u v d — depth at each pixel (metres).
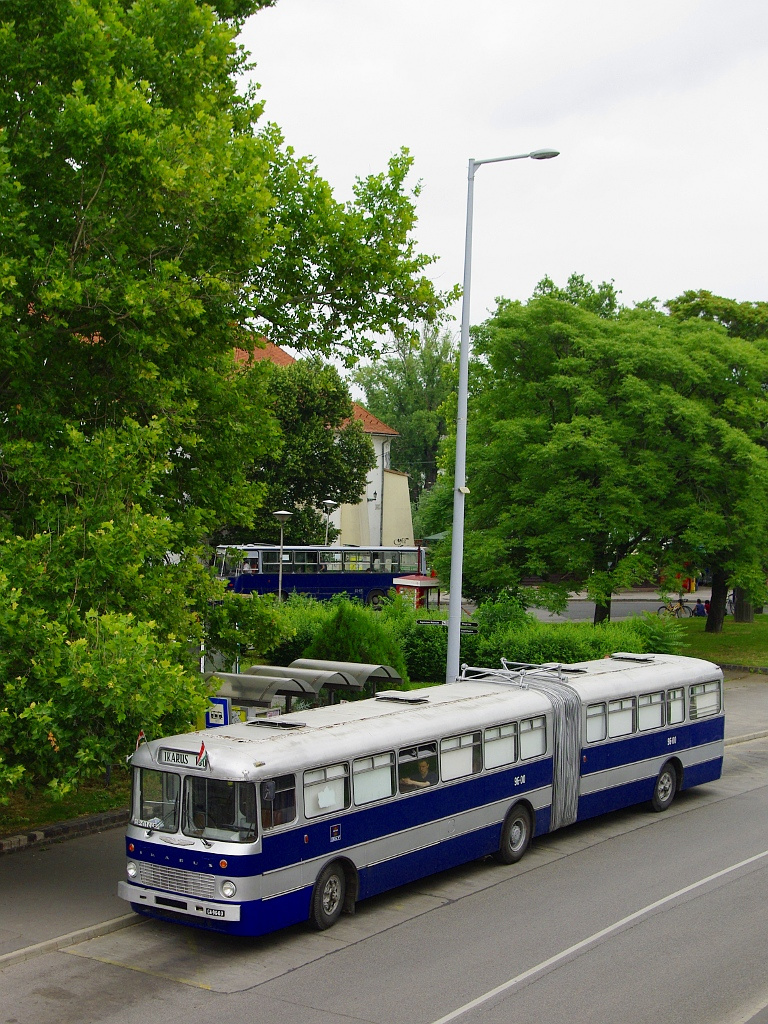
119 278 13.12
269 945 11.29
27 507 13.34
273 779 11.20
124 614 12.54
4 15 14.05
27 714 10.77
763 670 34.22
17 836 14.62
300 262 18.50
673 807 18.47
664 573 32.34
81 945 11.23
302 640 27.78
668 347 33.12
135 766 11.79
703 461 31.27
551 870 14.34
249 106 19.12
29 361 12.98
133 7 15.30
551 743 15.64
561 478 31.61
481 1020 9.25
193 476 16.84
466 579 32.31
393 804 12.80
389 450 74.25
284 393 52.84
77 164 13.69
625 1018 9.28
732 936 11.48
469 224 19.38
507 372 34.50
